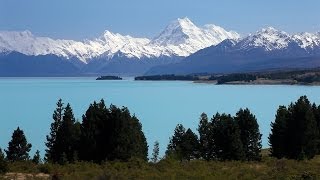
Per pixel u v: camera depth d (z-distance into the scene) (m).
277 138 81.12
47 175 43.94
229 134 78.25
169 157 54.44
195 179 40.34
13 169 46.88
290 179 41.47
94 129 61.91
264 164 56.38
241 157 77.81
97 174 40.50
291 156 79.31
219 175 42.66
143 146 78.19
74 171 44.97
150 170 45.47
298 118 78.81
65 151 71.62
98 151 61.22
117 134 60.66
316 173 43.91
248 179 41.00
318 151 84.69
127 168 47.16
